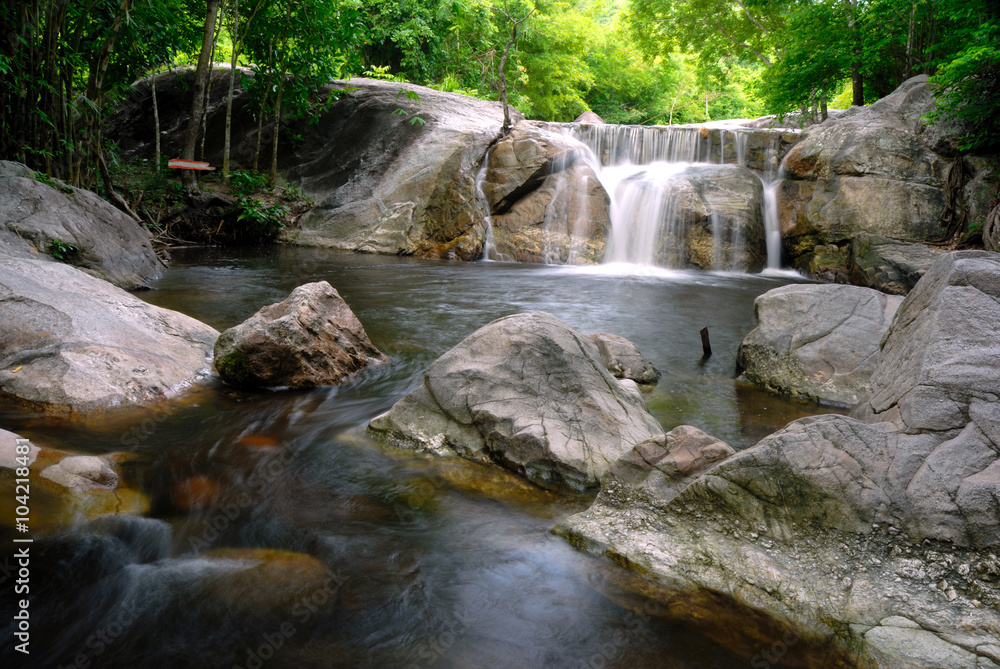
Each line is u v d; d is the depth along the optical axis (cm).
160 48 1293
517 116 1741
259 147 1591
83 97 1056
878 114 1359
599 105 3500
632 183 1435
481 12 2338
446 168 1461
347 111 1711
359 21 1612
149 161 1628
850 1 1464
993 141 1166
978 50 1006
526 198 1466
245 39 1545
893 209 1212
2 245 733
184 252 1295
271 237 1484
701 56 2514
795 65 1562
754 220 1312
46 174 991
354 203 1509
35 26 968
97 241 872
